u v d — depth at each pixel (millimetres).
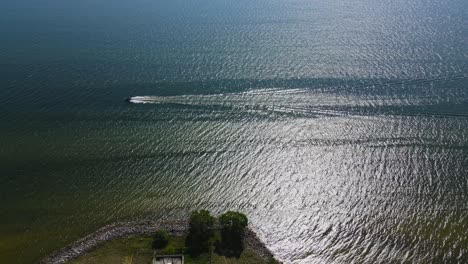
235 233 94312
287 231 98688
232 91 154750
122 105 149375
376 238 96438
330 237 97000
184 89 157125
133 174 117875
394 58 176375
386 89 152000
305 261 90750
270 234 97875
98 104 150375
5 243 95875
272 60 177875
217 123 138625
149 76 168000
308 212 104312
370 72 164125
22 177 117000
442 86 152750
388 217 102188
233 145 128625
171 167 120500
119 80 165625
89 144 130250
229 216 93688
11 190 112375
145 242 93625
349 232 98312
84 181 115312
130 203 107812
